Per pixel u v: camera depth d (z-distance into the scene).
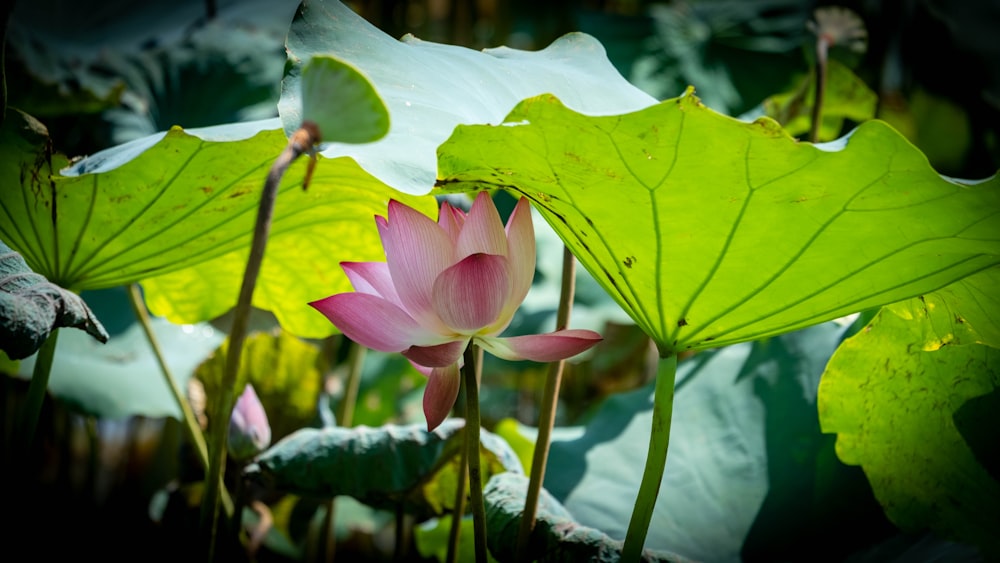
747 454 1.96
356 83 1.42
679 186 1.53
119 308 2.39
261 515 2.12
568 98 1.68
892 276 1.57
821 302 1.59
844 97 2.49
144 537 2.17
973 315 1.66
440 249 1.56
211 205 1.74
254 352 2.14
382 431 1.89
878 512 1.90
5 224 1.72
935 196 1.49
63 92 2.52
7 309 1.53
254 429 1.89
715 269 1.58
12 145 1.66
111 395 2.12
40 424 2.24
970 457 1.81
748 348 2.06
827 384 1.81
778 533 1.90
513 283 1.59
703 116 1.48
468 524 1.93
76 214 1.72
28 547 1.97
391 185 1.53
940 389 1.79
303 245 1.88
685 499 1.93
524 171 1.58
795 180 1.51
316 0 1.65
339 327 1.56
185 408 1.99
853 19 2.34
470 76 1.67
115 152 1.73
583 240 1.62
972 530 1.80
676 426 2.00
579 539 1.70
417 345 1.56
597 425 2.04
